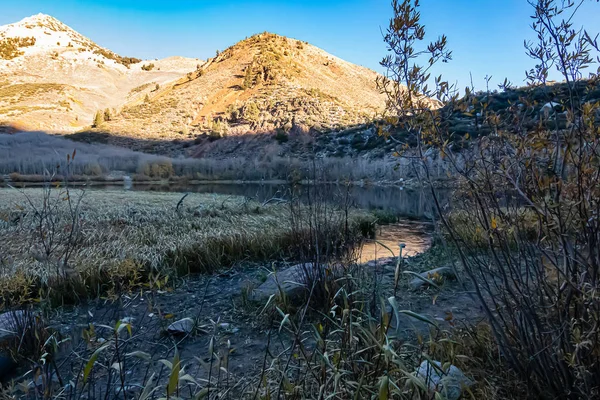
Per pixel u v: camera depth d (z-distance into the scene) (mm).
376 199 19047
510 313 1824
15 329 2861
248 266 5789
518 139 1662
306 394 1702
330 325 2621
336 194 4773
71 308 3875
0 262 4207
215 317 3648
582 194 1468
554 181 1515
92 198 12305
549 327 1705
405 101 1859
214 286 4793
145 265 4973
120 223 8078
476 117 1832
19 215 7008
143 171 41469
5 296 3666
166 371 2564
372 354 1684
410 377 1223
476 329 2449
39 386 2104
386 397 1151
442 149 1846
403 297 3814
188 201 12719
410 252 6977
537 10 1678
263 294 3818
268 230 7043
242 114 70250
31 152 51094
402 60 1888
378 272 4809
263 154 43125
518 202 1760
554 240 1592
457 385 1740
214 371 2555
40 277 4141
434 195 1988
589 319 1526
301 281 3559
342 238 4066
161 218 8555
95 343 1836
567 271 1554
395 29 1838
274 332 3195
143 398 1318
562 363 1611
